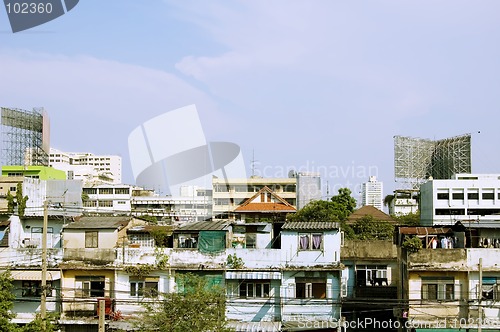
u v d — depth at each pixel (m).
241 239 34.94
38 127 82.12
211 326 26.36
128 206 109.06
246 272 31.69
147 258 32.28
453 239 31.70
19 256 33.03
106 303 31.83
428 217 74.75
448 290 30.53
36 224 35.88
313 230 31.94
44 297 26.81
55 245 35.47
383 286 40.81
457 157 84.94
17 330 24.83
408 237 31.80
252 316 31.86
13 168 78.44
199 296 26.88
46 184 46.44
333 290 31.59
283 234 32.16
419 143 90.44
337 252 31.70
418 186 88.94
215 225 33.88
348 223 69.31
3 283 26.52
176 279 30.91
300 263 31.80
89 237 33.38
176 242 33.03
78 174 127.12
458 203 72.50
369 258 43.06
